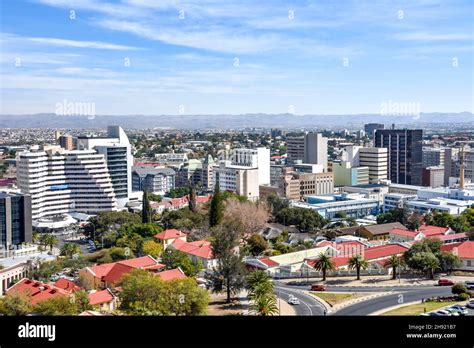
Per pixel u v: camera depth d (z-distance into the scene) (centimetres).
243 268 14175
